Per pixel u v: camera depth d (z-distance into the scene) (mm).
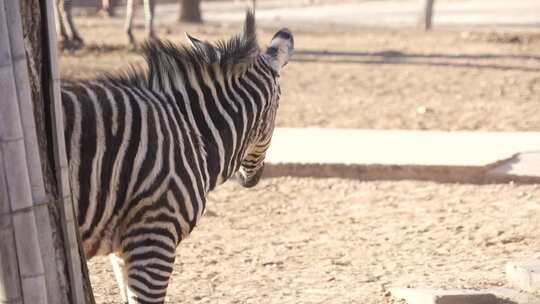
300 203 17109
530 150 19594
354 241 14812
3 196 7387
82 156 8367
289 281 12820
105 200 8539
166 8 71062
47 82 7684
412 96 28969
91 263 13648
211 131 9438
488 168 18062
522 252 13891
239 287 12578
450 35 45625
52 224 7738
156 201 8703
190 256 14055
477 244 14422
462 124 24094
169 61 9328
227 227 15672
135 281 8711
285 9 68188
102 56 34031
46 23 7621
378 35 46188
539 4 66375
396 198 17266
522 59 36750
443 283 12312
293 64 35750
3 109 7309
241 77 9891
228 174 9766
